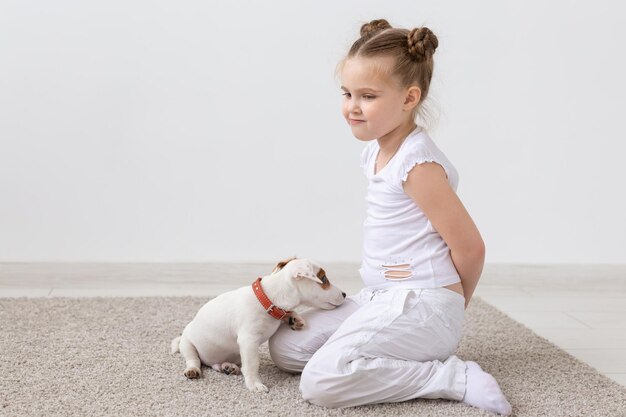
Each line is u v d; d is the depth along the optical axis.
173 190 2.85
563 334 2.34
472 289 1.82
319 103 2.86
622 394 1.76
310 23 2.82
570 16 2.88
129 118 2.80
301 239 2.91
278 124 2.86
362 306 1.78
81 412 1.60
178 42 2.79
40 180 2.79
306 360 1.82
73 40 2.74
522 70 2.90
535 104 2.91
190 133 2.83
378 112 1.72
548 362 1.98
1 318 2.28
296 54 2.83
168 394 1.71
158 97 2.80
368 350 1.67
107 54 2.76
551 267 2.98
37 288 2.79
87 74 2.77
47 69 2.75
